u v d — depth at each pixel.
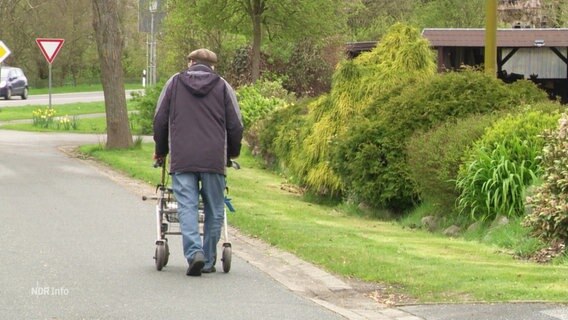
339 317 17.34
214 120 20.58
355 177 35.19
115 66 53.81
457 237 28.83
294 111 51.06
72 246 24.34
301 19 85.56
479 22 102.56
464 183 29.08
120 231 27.03
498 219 28.11
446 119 33.91
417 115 34.38
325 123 40.25
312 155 40.53
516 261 23.12
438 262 22.31
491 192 28.47
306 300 18.89
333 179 39.12
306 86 91.56
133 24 141.12
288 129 47.97
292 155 45.09
